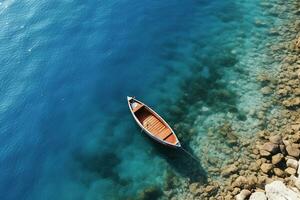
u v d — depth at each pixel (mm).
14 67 38156
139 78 34688
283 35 35031
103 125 31359
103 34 40125
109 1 44625
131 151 28750
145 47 37719
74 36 40562
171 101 31672
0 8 44875
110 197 26203
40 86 36031
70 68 37156
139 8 42656
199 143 27688
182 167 26484
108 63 36812
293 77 30797
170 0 43125
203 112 30047
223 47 35625
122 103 32781
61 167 29141
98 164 28609
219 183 24969
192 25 39125
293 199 21375
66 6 44688
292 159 24906
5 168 29844
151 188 25844
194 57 35406
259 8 38969
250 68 32781
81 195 26922
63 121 32594
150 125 28625
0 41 40906
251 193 23750
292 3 38438
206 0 42094
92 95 34156
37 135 31938
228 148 26953
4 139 32094
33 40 40750
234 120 28844
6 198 27938
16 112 34156
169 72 34500
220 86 31906
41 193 27781
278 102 29375
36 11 44344
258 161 25562
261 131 27609
